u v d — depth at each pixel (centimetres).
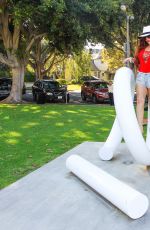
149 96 649
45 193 565
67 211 501
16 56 2262
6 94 2722
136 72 657
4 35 2227
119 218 477
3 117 1491
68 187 585
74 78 5512
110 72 6150
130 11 2372
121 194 482
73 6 1895
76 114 1571
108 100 2522
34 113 1625
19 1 1878
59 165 700
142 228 451
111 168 664
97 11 1977
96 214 489
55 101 2569
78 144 920
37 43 3475
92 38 2727
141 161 605
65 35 2208
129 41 2741
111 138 716
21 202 535
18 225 468
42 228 458
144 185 579
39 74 3828
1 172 692
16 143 951
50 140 983
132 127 572
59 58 4788
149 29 618
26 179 629
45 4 1792
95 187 541
